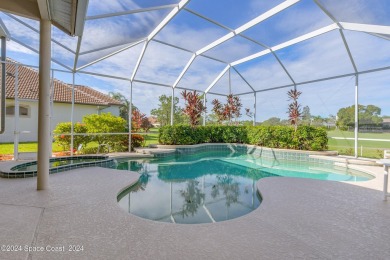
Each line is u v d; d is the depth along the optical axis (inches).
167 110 474.0
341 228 110.7
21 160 281.0
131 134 418.6
